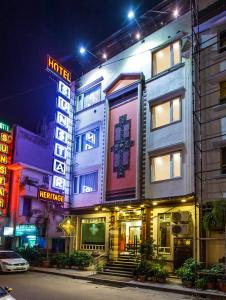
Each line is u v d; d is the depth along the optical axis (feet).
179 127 72.08
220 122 64.39
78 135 98.43
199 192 63.26
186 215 65.05
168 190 71.26
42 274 76.95
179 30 76.95
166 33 79.61
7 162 117.60
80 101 100.89
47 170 126.41
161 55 80.28
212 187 62.69
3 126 118.11
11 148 119.44
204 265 58.49
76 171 95.91
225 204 55.62
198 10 72.38
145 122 79.20
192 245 64.44
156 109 78.13
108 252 81.61
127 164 80.79
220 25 68.44
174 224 66.03
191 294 51.55
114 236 81.41
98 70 96.37
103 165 86.53
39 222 118.52
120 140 83.97
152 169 75.61
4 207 114.42
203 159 64.85
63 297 48.62
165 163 73.51
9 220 113.70
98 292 53.52
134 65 85.56
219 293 49.73
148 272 62.18
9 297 32.27
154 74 80.64
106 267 74.64
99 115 92.38
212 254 60.34
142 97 80.74
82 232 91.04
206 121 66.33
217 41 67.10
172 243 68.23
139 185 76.07
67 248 93.30
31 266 89.45
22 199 116.57
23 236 114.93
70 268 82.58
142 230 73.82
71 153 98.12
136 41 87.71
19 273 78.69
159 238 71.51
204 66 69.10
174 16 80.23
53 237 100.27
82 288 57.52
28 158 122.93
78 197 93.81
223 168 62.39
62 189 93.71
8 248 112.88
